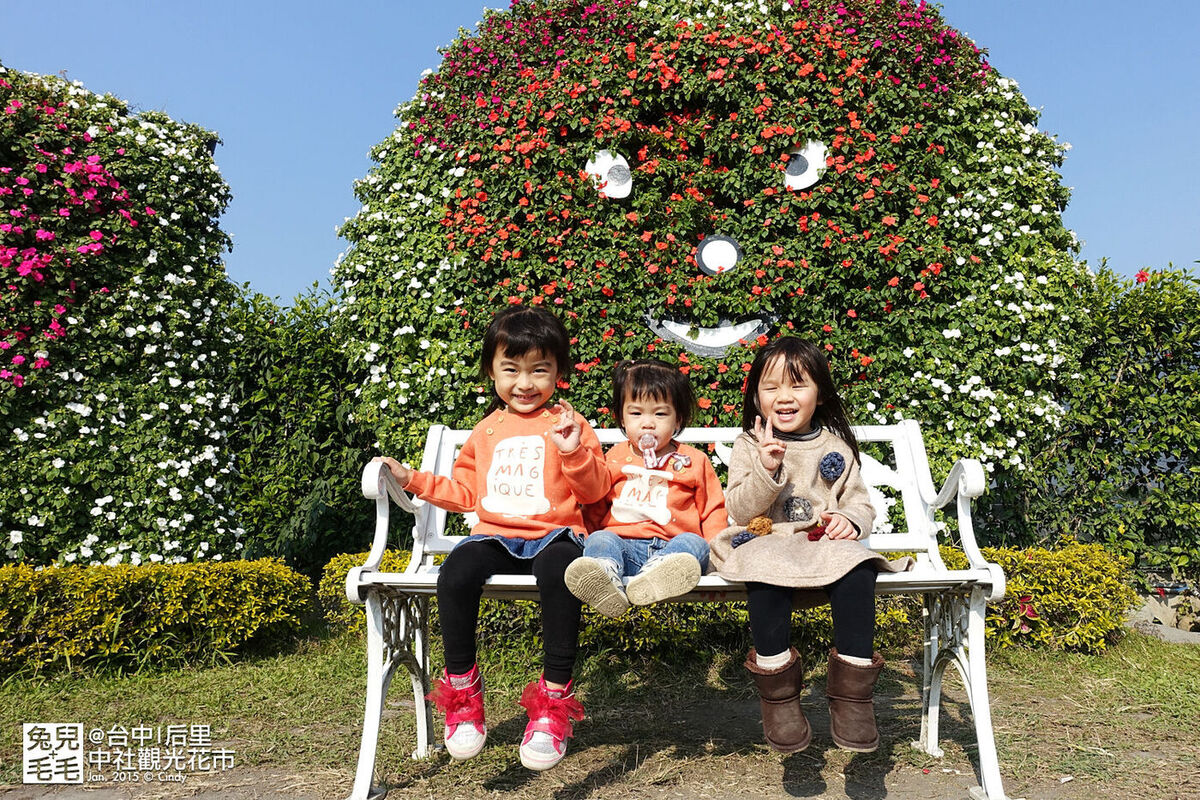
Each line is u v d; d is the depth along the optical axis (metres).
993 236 4.97
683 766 2.39
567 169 5.11
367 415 4.89
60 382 4.35
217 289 5.00
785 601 2.04
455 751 2.00
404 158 5.40
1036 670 3.50
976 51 5.38
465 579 2.04
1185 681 3.26
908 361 4.80
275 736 2.71
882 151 4.98
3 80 4.64
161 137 5.05
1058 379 4.86
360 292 5.20
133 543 4.30
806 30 5.14
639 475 2.42
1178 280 4.75
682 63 5.19
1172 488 4.68
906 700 3.13
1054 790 2.18
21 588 3.40
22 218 4.38
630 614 3.63
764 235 4.94
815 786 2.23
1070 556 3.88
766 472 2.18
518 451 2.35
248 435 4.99
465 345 4.83
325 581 4.23
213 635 3.71
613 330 4.81
